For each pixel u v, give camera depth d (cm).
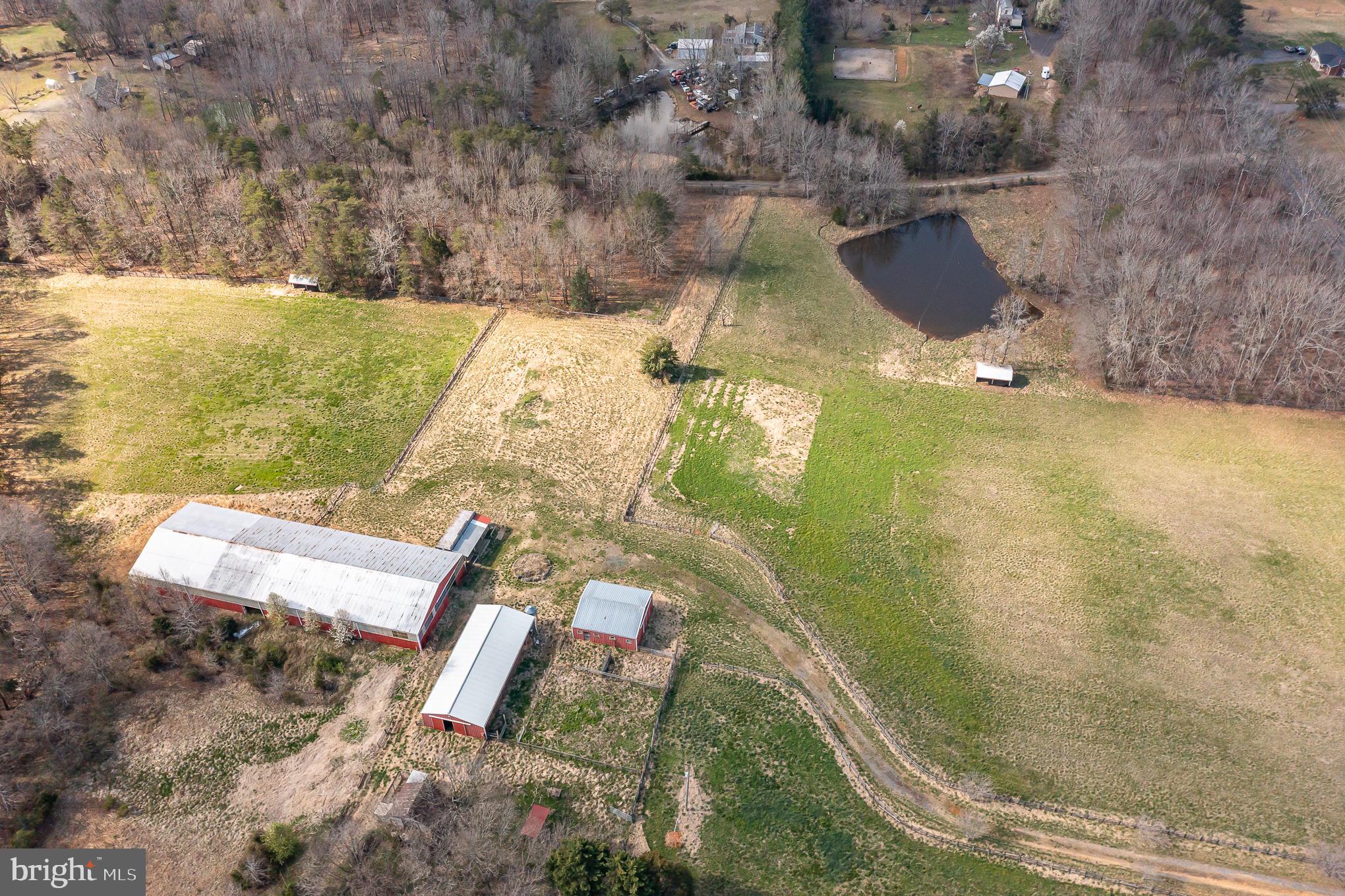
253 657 10300
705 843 8819
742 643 10725
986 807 9138
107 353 14712
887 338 15662
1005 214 19025
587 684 10188
